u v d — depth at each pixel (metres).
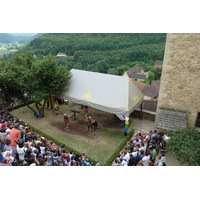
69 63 64.62
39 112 15.40
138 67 81.81
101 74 13.88
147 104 19.48
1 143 8.45
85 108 14.91
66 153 8.76
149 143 9.73
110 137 12.61
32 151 8.22
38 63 13.82
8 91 14.32
